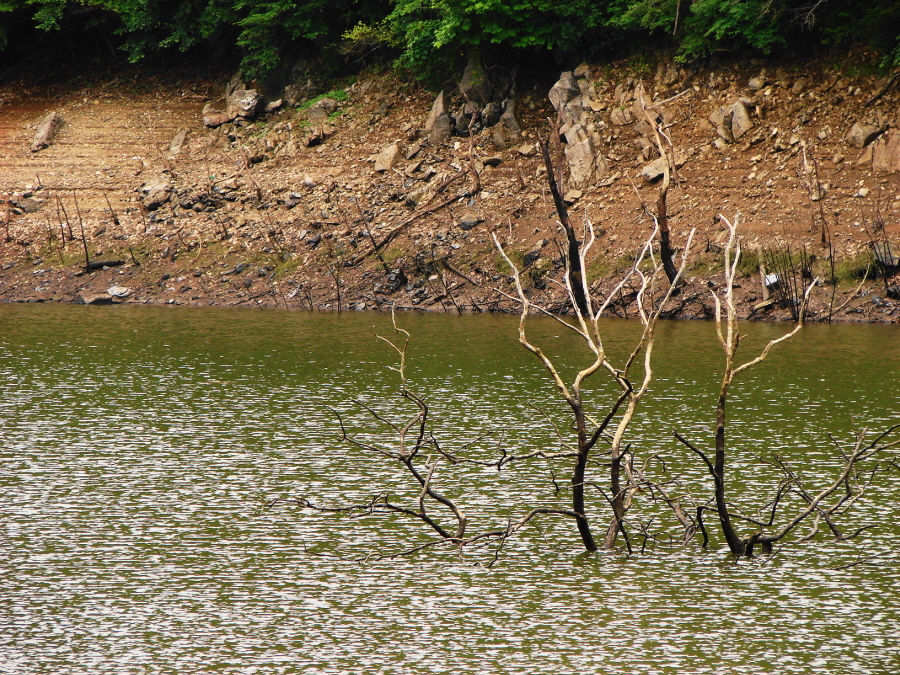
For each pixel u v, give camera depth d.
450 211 117.06
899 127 103.56
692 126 115.12
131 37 157.12
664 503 46.16
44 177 139.12
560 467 51.81
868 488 47.25
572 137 118.12
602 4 123.81
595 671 30.75
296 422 60.03
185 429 58.50
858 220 99.38
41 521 43.38
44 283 120.19
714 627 33.56
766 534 39.59
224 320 101.12
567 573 38.19
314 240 118.44
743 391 66.00
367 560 39.59
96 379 71.88
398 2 131.12
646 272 102.00
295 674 30.62
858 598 35.75
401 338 89.12
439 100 128.25
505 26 124.12
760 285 97.62
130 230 126.56
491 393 67.00
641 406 62.75
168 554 40.00
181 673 30.67
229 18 147.75
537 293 105.25
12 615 34.53
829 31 111.06
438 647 32.38
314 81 143.12
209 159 137.38
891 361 75.12
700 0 115.00
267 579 37.72
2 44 157.38
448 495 47.31
